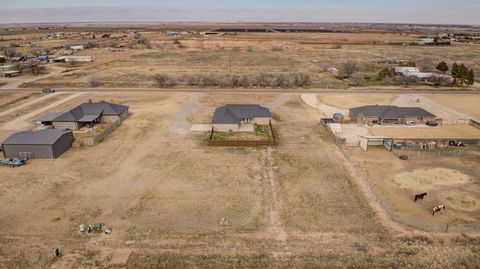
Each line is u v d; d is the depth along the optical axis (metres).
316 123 63.44
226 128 58.31
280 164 45.97
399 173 43.34
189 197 37.53
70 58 135.50
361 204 36.12
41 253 28.64
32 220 33.19
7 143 46.19
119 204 36.12
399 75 107.56
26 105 74.25
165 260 27.77
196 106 73.62
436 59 143.75
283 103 76.50
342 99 80.31
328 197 37.56
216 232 31.44
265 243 29.89
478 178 41.94
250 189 39.31
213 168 44.72
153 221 33.09
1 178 41.53
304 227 32.16
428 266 27.06
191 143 53.28
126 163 46.03
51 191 38.62
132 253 28.61
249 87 91.75
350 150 50.81
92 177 42.03
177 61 135.25
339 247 29.33
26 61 136.62
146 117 66.19
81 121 59.19
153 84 93.81
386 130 59.72
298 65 127.56
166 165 45.53
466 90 90.12
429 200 36.91
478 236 30.69
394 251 28.77
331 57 149.62
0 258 28.06
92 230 31.58
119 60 137.88
